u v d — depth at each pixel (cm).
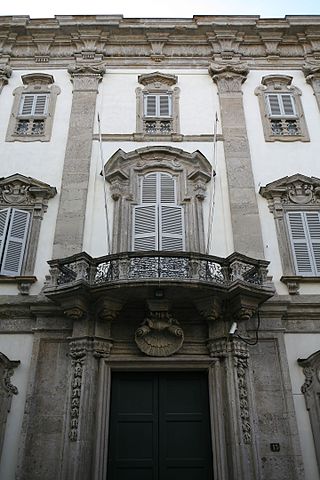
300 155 1413
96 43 1669
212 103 1541
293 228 1274
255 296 1059
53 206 1299
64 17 1669
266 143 1438
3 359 1052
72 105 1508
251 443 973
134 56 1652
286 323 1125
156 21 1670
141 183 1342
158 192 1322
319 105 1537
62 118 1493
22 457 962
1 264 1200
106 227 1262
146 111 1522
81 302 1053
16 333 1104
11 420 1009
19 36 1680
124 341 1084
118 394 1077
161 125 1495
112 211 1291
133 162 1381
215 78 1588
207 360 1069
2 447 979
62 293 1041
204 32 1684
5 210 1280
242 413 992
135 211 1294
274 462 967
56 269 1095
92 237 1243
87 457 959
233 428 980
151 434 1042
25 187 1321
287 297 1145
